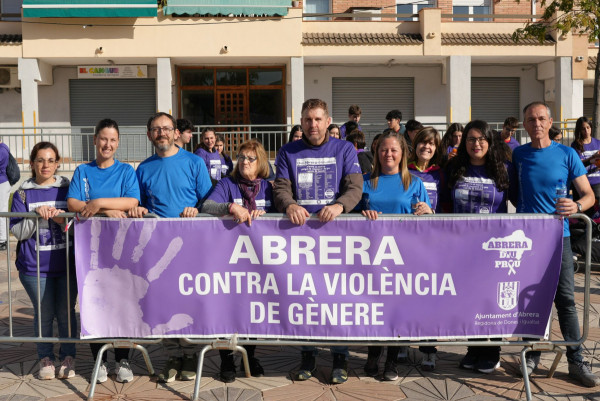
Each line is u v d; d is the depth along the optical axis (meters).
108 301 4.41
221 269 4.36
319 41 16.91
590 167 8.01
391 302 4.33
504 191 4.63
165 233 4.36
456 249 4.30
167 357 4.67
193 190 4.68
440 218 4.28
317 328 4.35
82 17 16.36
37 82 17.27
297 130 7.98
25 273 4.59
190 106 18.36
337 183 4.46
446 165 4.85
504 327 4.34
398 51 17.16
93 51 16.62
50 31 16.53
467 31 17.92
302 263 4.32
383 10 19.30
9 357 5.14
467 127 4.59
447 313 4.33
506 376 4.65
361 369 4.84
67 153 16.62
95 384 4.39
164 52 16.72
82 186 4.55
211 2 16.59
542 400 4.20
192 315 4.38
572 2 11.83
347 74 18.64
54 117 18.16
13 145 17.09
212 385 4.50
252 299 4.36
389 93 18.84
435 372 4.75
